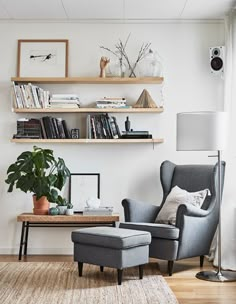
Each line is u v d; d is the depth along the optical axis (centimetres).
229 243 515
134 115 596
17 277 458
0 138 593
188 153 594
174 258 469
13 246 590
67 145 596
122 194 594
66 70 591
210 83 596
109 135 575
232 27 551
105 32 598
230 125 534
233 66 541
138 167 595
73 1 533
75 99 576
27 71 591
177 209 481
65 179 566
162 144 595
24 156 559
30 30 597
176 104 596
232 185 525
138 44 598
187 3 538
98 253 445
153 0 529
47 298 389
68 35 597
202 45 596
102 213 551
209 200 520
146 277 461
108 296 395
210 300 387
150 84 598
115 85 598
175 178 557
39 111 573
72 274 471
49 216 546
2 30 596
